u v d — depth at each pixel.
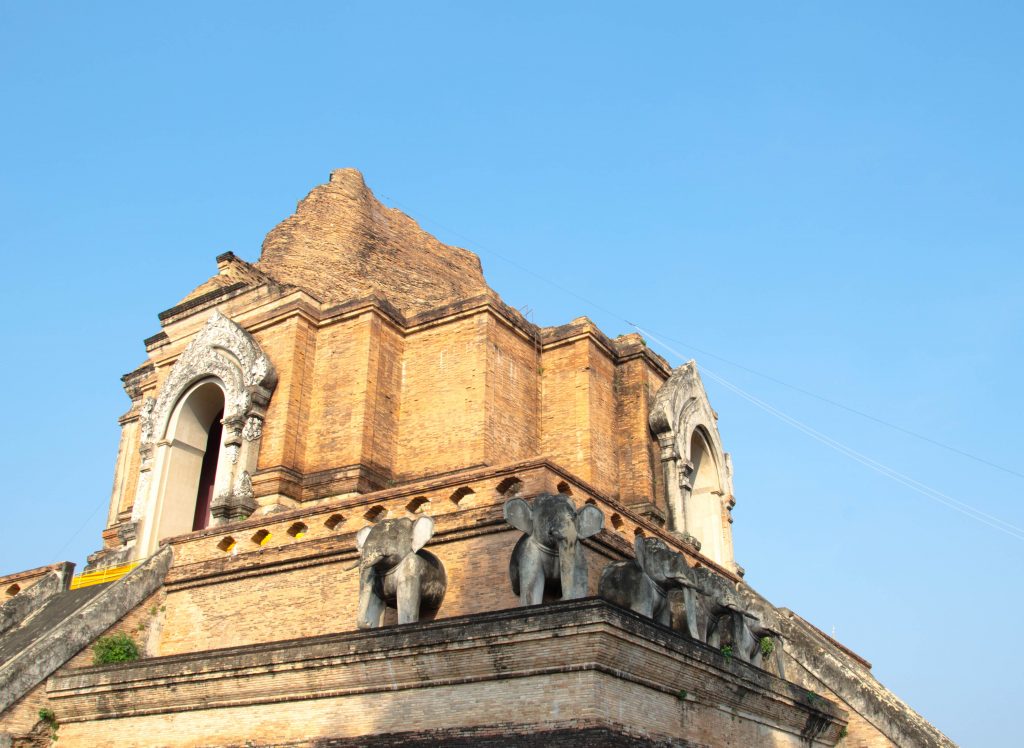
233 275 36.84
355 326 30.61
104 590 24.47
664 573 18.98
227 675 18.69
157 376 35.41
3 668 20.55
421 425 30.17
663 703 16.95
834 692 23.72
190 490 32.81
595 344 32.91
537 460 20.52
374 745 16.97
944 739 22.19
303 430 29.97
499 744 15.81
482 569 20.17
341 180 42.00
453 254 45.16
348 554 21.77
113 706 20.09
